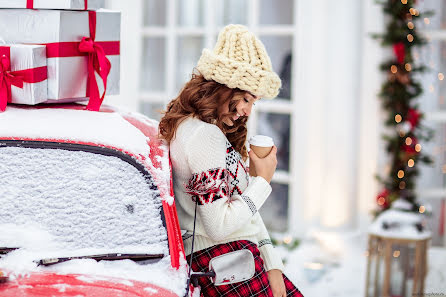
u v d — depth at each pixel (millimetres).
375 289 5227
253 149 2910
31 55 2742
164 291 2330
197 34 6664
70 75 2893
